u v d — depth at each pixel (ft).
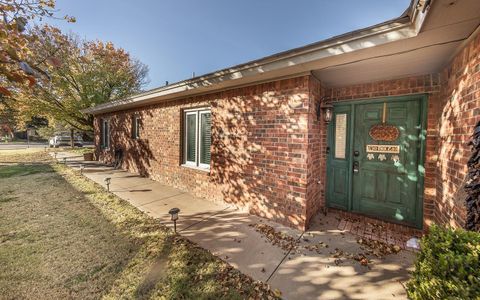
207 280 7.36
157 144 22.13
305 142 10.92
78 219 12.28
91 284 7.11
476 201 5.88
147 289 6.90
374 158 12.01
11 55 4.72
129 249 9.24
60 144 73.15
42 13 8.63
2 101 10.00
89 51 47.91
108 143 34.04
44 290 6.82
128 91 56.59
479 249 4.41
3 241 9.78
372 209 12.14
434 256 4.80
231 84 13.64
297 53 9.36
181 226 11.64
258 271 7.89
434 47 7.65
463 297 3.83
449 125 8.69
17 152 50.60
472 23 6.00
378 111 11.82
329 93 13.38
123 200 15.90
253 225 11.75
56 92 43.50
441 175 9.41
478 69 6.45
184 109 18.98
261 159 12.87
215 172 15.79
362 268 8.09
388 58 8.72
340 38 8.12
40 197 16.21
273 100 12.17
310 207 11.76
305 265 8.26
